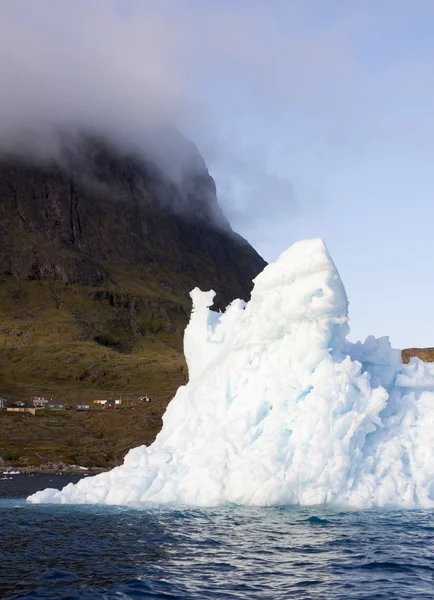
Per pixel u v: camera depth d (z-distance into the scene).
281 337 32.25
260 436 30.83
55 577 19.06
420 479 30.09
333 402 29.95
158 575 19.05
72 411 194.00
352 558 20.83
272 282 32.12
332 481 28.88
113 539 24.80
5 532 26.58
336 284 30.97
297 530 25.34
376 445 30.75
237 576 18.80
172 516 28.69
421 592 16.98
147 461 32.62
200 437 32.09
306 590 17.23
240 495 29.31
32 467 129.38
